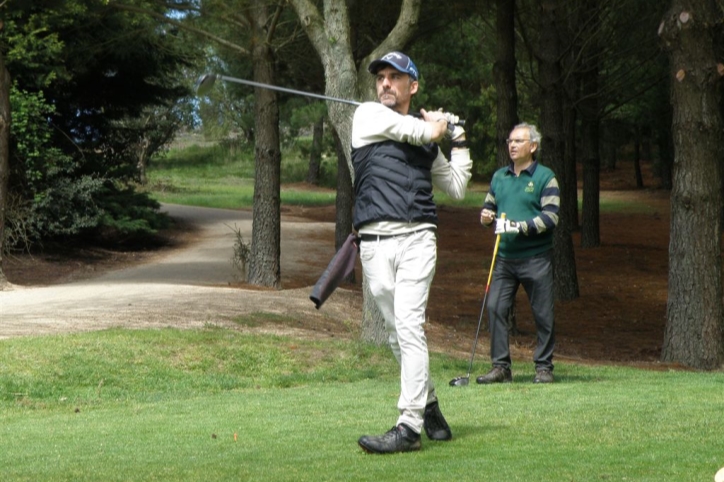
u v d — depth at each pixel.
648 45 22.89
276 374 9.67
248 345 10.50
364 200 4.79
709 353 12.00
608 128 44.53
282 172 58.91
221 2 16.91
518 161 8.41
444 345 13.09
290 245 29.92
